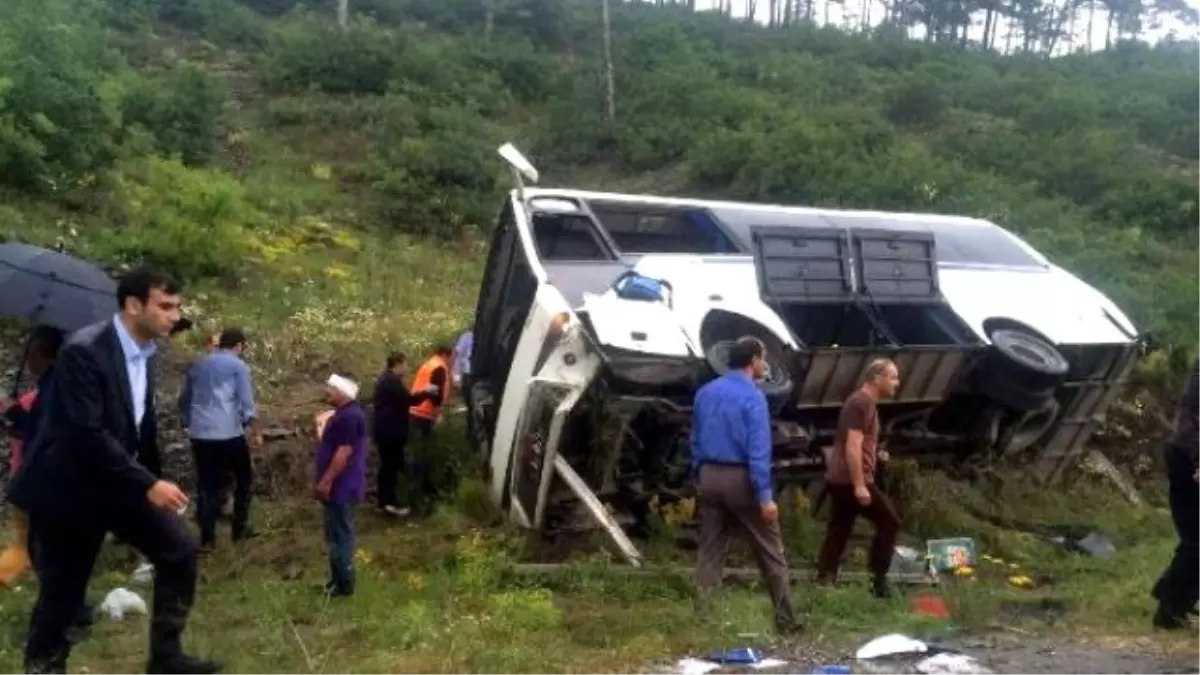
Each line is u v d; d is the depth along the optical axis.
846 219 10.58
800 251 9.41
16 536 6.80
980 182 20.23
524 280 9.34
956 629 6.45
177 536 4.70
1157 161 25.05
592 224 9.57
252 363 11.88
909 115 27.08
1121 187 21.88
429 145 20.09
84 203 14.59
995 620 6.75
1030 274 10.91
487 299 10.14
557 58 29.66
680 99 24.73
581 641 6.24
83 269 8.09
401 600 7.30
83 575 4.67
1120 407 13.05
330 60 24.70
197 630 6.36
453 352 11.70
